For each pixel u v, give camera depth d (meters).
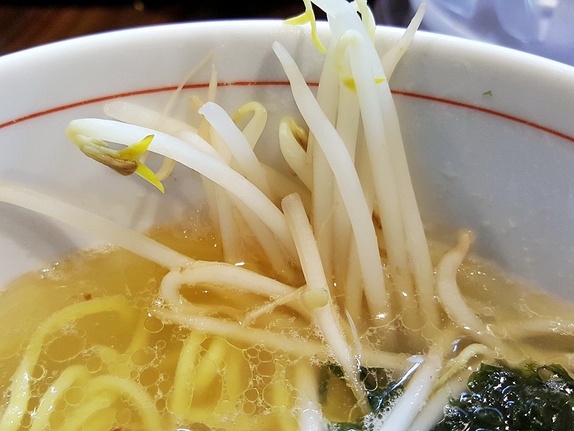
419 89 0.08
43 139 0.08
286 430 0.07
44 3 0.15
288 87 0.08
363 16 0.07
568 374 0.08
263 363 0.08
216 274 0.08
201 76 0.08
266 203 0.08
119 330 0.08
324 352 0.08
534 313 0.09
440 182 0.08
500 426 0.07
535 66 0.07
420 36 0.07
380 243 0.08
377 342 0.08
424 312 0.08
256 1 0.15
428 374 0.08
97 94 0.08
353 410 0.08
